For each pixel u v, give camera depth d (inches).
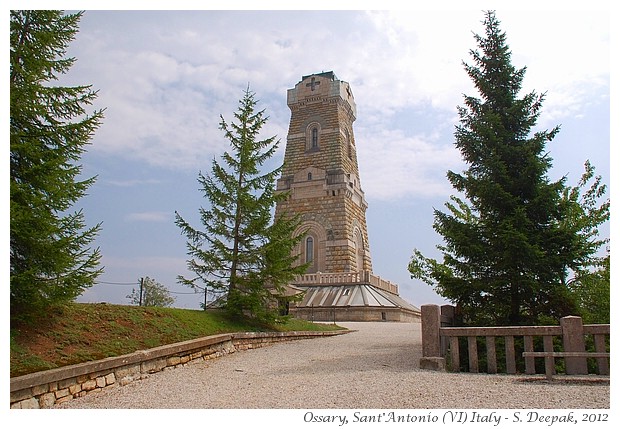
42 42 517.7
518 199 628.1
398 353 700.7
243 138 887.1
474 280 636.7
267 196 879.1
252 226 849.5
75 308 581.0
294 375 534.9
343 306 1588.3
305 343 867.4
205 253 840.3
